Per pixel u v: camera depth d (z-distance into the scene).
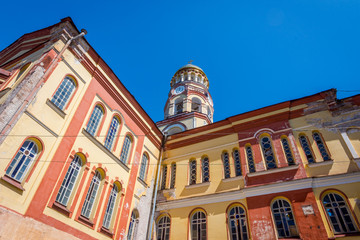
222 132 17.25
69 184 11.36
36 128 10.38
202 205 14.56
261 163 14.35
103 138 13.78
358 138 13.02
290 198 12.40
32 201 9.45
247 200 13.31
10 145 9.27
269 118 15.86
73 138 11.88
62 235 10.15
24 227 8.90
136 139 16.48
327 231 10.88
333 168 12.52
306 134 14.34
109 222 12.89
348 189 11.60
